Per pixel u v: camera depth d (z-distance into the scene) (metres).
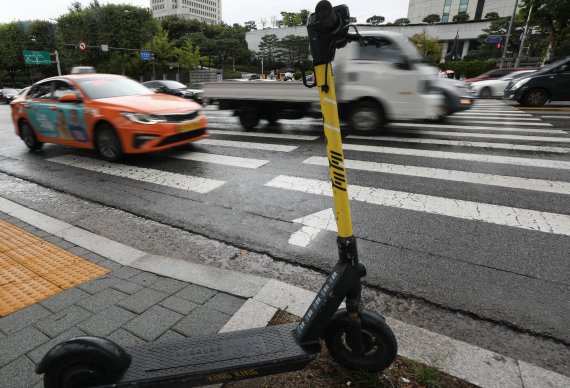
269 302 2.55
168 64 52.53
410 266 3.09
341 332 1.88
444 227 3.77
